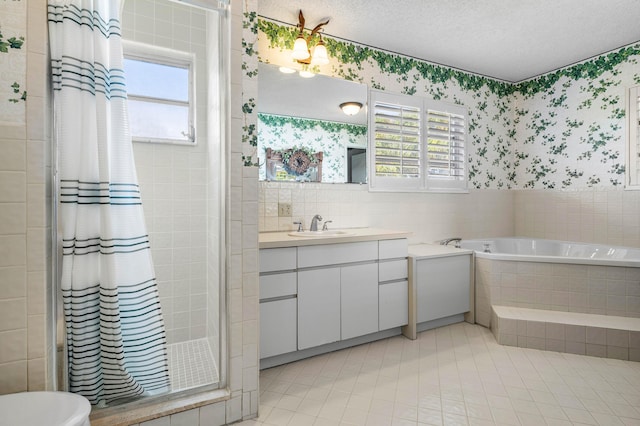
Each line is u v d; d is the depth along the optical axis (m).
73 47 1.27
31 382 1.17
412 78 3.27
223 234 1.58
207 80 2.34
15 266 1.15
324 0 2.37
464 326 2.84
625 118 3.06
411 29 2.75
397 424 1.57
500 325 2.46
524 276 2.66
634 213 3.02
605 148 3.20
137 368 1.54
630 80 3.02
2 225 1.13
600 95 3.22
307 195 2.73
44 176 1.18
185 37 2.31
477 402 1.73
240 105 1.56
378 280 2.43
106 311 1.38
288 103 2.65
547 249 3.48
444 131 3.46
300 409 1.69
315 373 2.05
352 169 2.94
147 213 2.24
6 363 1.14
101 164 1.35
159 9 2.24
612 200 3.16
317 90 2.77
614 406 1.68
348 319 2.30
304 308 2.13
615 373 2.02
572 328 2.29
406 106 3.21
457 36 2.87
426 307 2.65
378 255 2.43
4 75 1.13
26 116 1.15
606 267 2.45
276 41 2.64
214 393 1.56
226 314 1.57
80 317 1.32
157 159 2.27
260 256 1.97
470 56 3.25
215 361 1.94
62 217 1.27
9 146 1.13
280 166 2.62
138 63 2.23
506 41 2.96
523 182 3.88
